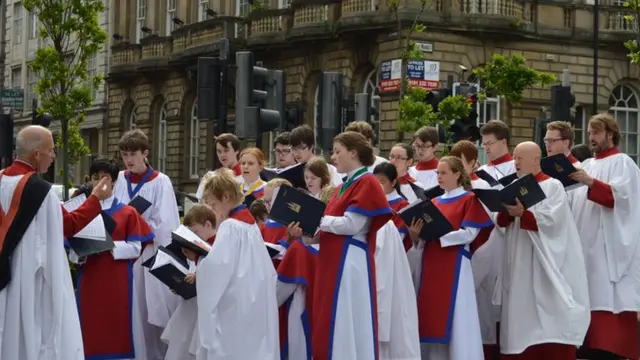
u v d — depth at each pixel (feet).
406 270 38.65
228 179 35.04
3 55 210.18
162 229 43.27
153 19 167.43
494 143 43.80
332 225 35.35
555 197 38.50
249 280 34.55
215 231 38.50
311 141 42.47
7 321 32.83
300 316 37.70
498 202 37.35
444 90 79.77
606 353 42.42
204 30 146.30
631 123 131.95
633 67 130.31
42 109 118.73
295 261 37.68
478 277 41.34
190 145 158.71
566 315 37.93
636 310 39.75
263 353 34.65
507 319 39.06
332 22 124.36
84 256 38.78
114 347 40.01
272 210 35.14
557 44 124.57
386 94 115.24
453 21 116.26
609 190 39.17
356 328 35.50
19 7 205.36
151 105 166.61
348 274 35.53
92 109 180.96
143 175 44.04
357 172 35.91
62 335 33.12
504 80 94.12
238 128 53.01
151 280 41.24
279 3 138.21
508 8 119.96
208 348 33.96
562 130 41.65
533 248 38.52
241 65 53.42
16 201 33.12
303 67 130.21
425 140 47.16
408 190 44.45
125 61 171.42
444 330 38.70
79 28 121.08
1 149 82.43
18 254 32.94
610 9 128.16
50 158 34.45
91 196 36.42
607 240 39.91
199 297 34.32
